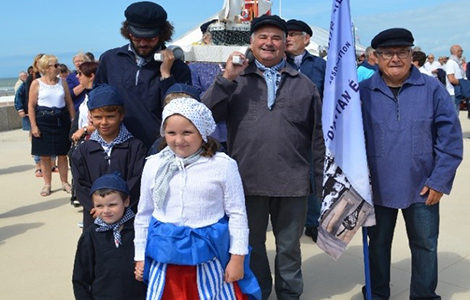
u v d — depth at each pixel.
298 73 3.30
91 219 3.19
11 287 4.04
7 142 12.24
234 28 4.70
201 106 2.53
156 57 3.27
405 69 3.12
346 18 3.16
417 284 3.43
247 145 3.25
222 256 2.59
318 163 3.41
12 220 5.82
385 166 3.25
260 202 3.33
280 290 3.47
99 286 2.95
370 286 3.48
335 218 3.24
